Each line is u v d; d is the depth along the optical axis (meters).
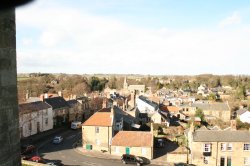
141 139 48.75
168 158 46.25
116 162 44.66
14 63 6.14
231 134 46.56
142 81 197.38
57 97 73.75
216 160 45.41
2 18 5.70
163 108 92.25
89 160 44.94
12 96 6.10
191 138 46.94
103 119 51.44
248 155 45.47
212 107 95.69
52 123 66.81
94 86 140.75
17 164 6.37
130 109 74.38
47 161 42.69
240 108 97.06
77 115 78.12
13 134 6.17
